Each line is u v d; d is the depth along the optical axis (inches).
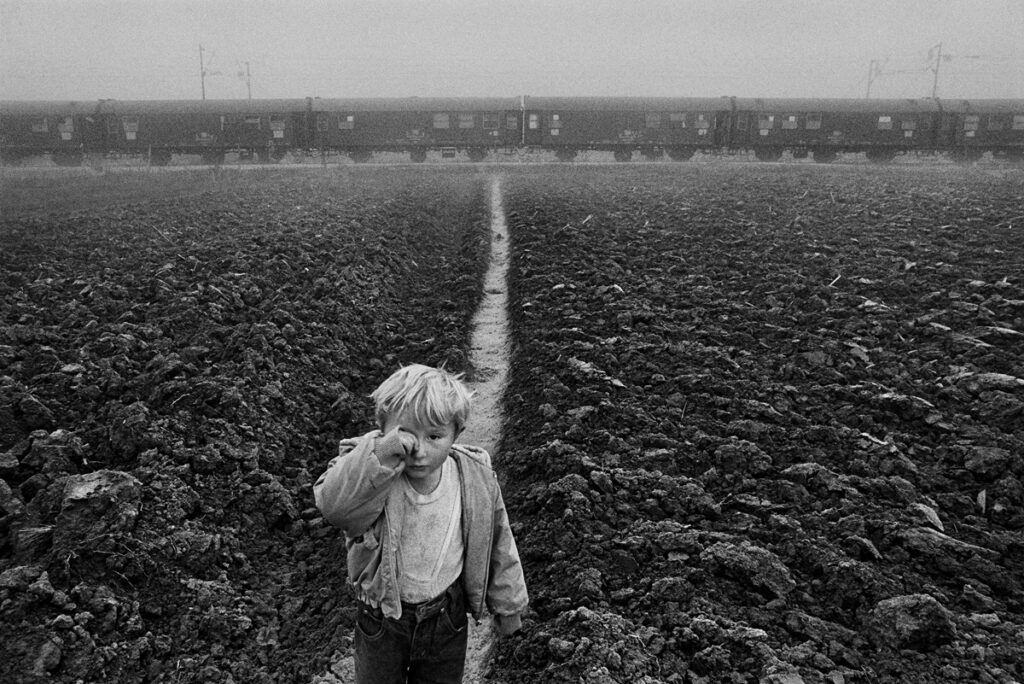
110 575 185.5
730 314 419.5
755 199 973.8
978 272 482.0
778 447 258.8
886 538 202.4
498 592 126.8
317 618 192.9
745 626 171.3
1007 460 237.5
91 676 161.0
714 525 216.1
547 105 2084.2
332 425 301.7
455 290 532.7
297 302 430.9
